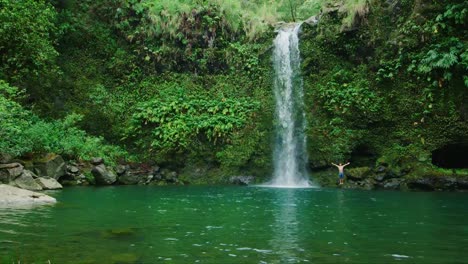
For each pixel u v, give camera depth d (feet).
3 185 38.99
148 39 87.35
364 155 72.08
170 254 18.07
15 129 53.31
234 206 36.91
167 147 74.28
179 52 86.43
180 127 75.20
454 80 66.18
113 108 80.18
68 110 76.28
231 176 73.92
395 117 70.23
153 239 21.34
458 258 17.65
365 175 65.67
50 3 81.30
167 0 88.33
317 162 71.87
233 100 80.74
